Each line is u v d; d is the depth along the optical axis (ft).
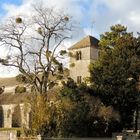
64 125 169.48
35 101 167.53
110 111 194.70
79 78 299.58
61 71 203.82
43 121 162.71
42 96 168.96
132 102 201.67
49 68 199.31
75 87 203.51
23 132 171.01
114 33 254.27
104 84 203.92
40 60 199.41
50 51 201.05
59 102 173.37
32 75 198.18
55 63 200.64
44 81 196.85
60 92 196.03
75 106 179.63
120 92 199.72
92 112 186.70
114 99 199.62
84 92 196.24
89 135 180.34
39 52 200.23
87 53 300.81
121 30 253.24
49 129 163.73
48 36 202.08
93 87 202.59
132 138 171.01
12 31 200.75
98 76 207.82
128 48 223.10
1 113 318.86
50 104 169.78
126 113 203.10
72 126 172.96
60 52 203.72
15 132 173.68
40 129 162.61
